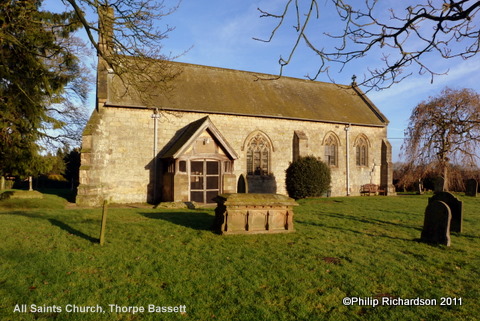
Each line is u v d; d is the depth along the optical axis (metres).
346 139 25.30
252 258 7.21
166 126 19.80
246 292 5.51
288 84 27.23
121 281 5.81
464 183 25.44
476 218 13.27
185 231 9.60
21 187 40.56
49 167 16.23
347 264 7.00
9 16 10.24
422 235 9.34
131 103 18.86
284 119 22.98
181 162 17.70
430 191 28.88
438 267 7.07
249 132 21.91
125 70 8.62
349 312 5.00
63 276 5.91
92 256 7.09
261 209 9.64
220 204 9.64
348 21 4.95
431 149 25.62
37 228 9.55
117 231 9.42
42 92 14.10
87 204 17.48
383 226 11.26
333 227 10.82
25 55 11.99
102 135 18.45
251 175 22.06
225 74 25.09
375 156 26.62
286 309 5.02
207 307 5.00
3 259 6.68
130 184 18.94
